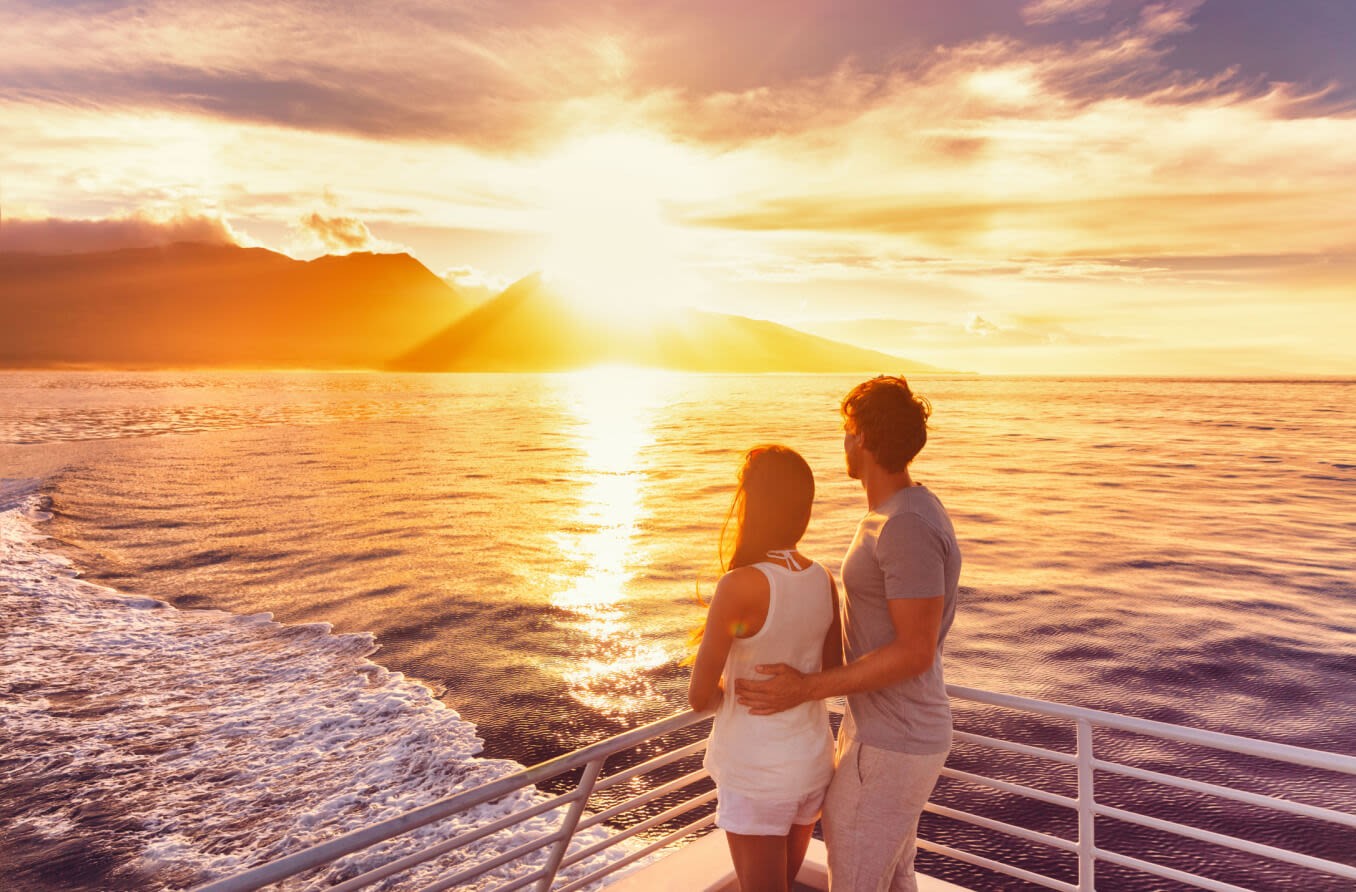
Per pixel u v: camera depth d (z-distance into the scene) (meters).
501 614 16.53
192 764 9.85
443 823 8.60
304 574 19.81
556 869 2.19
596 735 10.93
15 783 9.31
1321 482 37.25
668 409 104.81
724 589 1.86
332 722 11.14
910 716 1.88
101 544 23.28
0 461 43.50
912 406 1.85
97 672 12.91
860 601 1.88
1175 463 45.25
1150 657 14.05
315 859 1.53
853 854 1.96
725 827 1.98
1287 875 8.07
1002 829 2.44
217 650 14.16
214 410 91.50
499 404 114.31
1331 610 16.81
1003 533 25.17
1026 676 13.27
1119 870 8.23
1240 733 11.19
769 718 1.95
